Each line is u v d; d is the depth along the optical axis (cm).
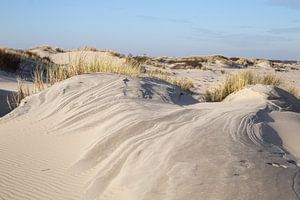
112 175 430
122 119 593
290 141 509
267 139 495
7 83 1377
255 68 3772
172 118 575
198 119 565
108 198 377
